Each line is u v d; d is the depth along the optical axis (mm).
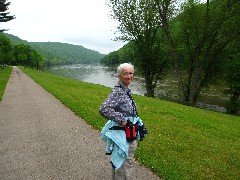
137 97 20734
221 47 28469
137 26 32000
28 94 19312
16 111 12789
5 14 51438
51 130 9234
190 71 32219
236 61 30703
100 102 15133
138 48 34312
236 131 11570
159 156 6707
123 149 3980
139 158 6465
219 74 32156
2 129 9484
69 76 89188
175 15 28469
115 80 74375
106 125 4258
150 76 36062
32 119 11000
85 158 6621
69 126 9719
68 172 5848
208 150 7555
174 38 31469
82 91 21031
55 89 21938
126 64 4082
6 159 6629
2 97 17812
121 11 31297
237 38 26172
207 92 45719
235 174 5973
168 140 8188
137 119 4254
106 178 5559
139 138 4348
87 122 10266
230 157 7156
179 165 6188
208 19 25531
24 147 7508
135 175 5637
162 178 5504
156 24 31797
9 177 5641
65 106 13898
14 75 47812
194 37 28844
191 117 13188
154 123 10539
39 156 6801
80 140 8055
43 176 5664
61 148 7367
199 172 5883
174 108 16094
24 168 6078
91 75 95750
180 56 33875
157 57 34781
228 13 24453
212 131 10398
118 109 4070
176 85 55250
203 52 29844
